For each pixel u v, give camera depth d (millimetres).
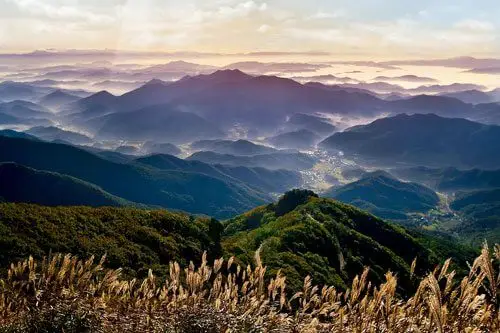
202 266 5070
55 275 5520
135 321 4984
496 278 3568
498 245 3545
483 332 3510
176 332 4684
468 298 3588
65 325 4941
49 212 22156
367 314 4121
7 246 17000
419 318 3889
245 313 4688
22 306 5285
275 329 4520
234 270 20281
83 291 5344
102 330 4914
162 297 5086
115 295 5344
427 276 3828
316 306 4801
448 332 3568
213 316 4789
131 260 19922
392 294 4004
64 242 19281
